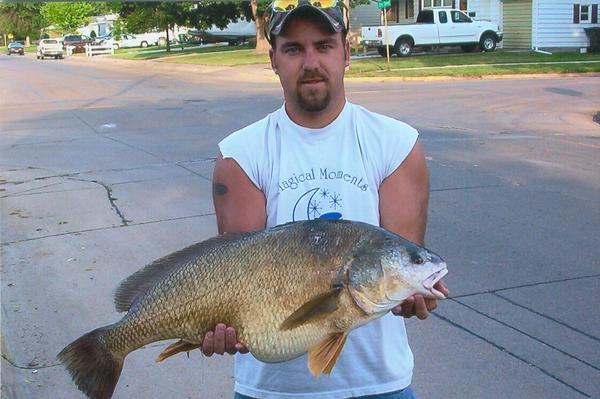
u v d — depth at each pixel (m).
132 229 8.17
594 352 5.02
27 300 6.14
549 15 37.59
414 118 17.06
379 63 32.72
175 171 11.34
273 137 2.66
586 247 7.26
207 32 55.81
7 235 8.10
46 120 18.48
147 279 2.46
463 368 4.80
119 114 19.31
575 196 9.33
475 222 8.18
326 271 2.30
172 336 2.40
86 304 6.02
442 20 36.25
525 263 6.80
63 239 7.87
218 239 2.46
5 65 48.84
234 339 2.35
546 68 29.77
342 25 2.60
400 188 2.63
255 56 40.47
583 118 17.23
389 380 2.61
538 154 12.27
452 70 29.48
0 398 4.49
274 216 2.63
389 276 2.26
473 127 15.64
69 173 11.47
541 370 4.77
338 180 2.60
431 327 5.43
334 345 2.30
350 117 2.66
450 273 6.55
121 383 4.73
